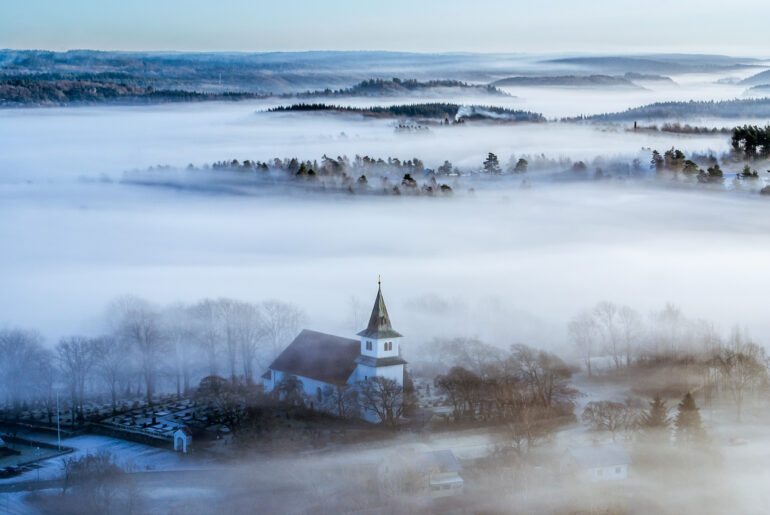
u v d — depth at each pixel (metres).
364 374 198.25
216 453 183.38
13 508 158.88
